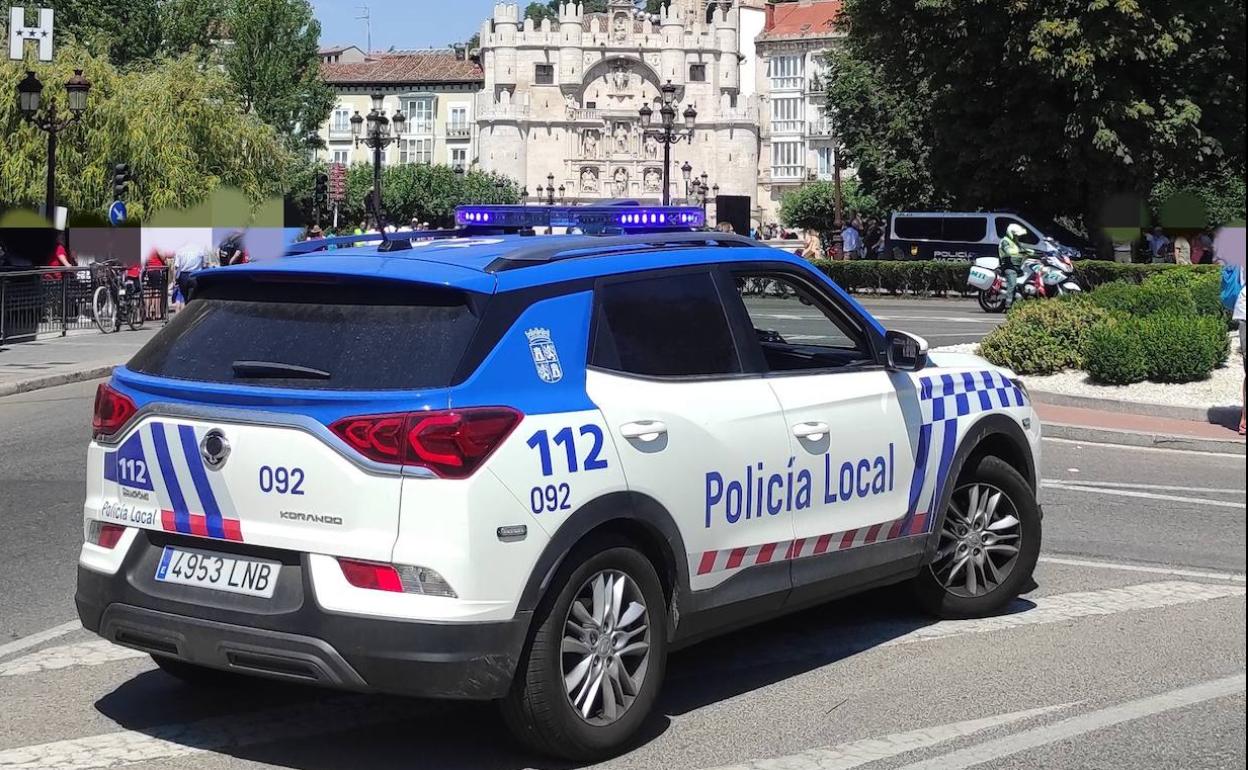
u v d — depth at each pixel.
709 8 138.38
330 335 5.08
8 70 39.66
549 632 4.96
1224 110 39.09
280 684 6.19
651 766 5.16
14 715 5.73
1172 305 18.31
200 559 5.07
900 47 41.06
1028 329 17.61
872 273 39.19
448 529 4.70
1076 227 45.75
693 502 5.49
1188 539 9.44
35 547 8.92
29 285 23.83
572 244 5.66
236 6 82.19
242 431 4.95
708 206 129.50
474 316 4.98
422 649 4.68
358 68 138.12
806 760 5.22
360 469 4.75
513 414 4.87
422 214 108.75
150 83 42.84
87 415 15.74
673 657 6.64
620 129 129.12
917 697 5.99
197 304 5.50
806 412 6.07
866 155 49.66
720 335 5.87
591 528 5.06
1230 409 14.77
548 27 128.12
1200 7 37.19
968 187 41.59
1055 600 7.71
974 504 7.18
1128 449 13.86
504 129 127.56
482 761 5.24
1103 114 37.47
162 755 5.29
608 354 5.36
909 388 6.67
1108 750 5.32
